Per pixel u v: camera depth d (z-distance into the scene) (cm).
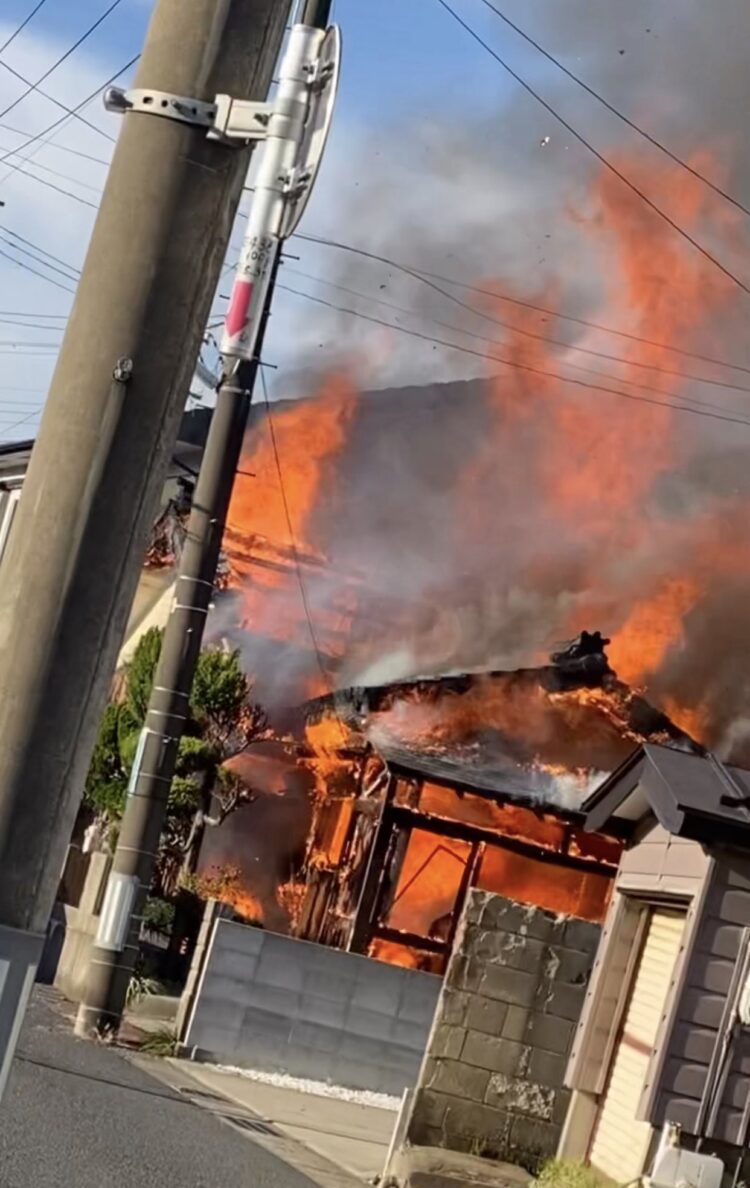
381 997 1673
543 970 1289
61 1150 962
